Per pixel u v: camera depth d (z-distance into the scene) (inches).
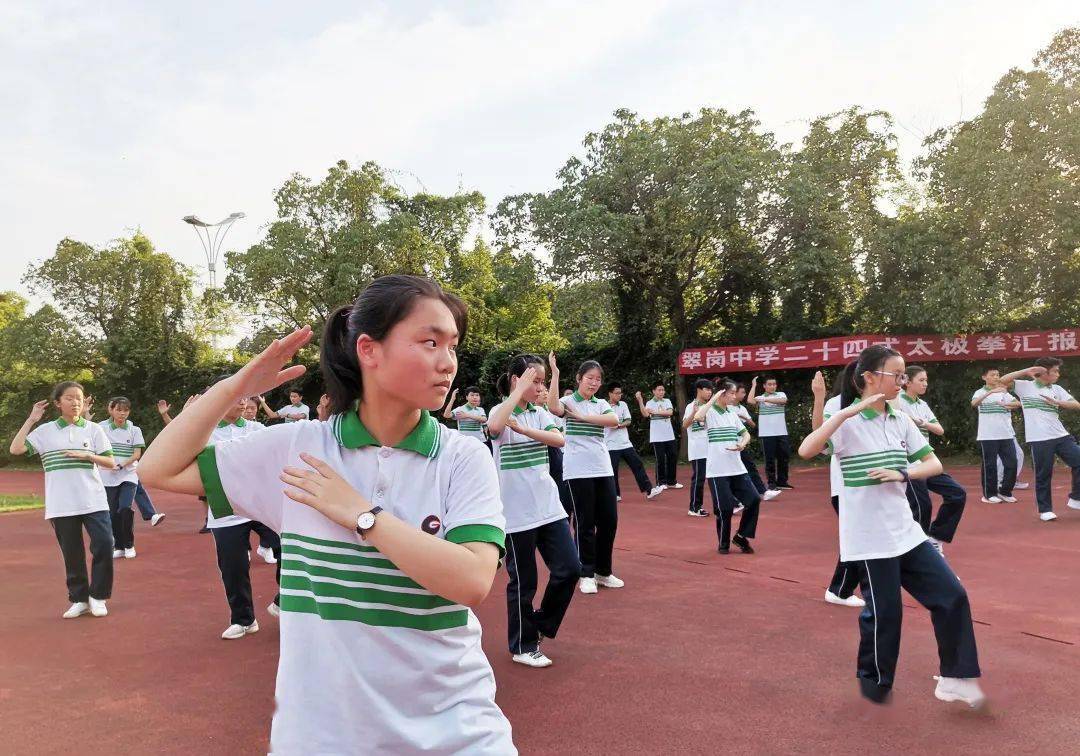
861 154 700.7
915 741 148.5
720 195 626.5
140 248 1029.2
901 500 167.9
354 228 786.8
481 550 65.2
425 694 64.7
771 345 688.4
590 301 703.1
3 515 527.8
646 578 287.6
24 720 168.4
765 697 171.6
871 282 685.3
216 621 247.6
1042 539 334.0
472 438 71.6
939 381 669.3
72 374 1042.1
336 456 68.3
